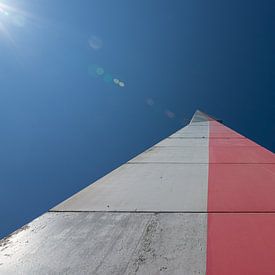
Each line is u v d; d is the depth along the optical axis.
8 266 2.95
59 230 3.67
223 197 4.64
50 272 2.85
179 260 2.97
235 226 3.66
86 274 2.80
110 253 3.12
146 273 2.78
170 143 9.62
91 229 3.67
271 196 4.66
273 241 3.30
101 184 5.45
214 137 10.75
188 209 4.21
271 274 2.75
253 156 7.45
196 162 6.98
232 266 2.86
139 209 4.24
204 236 3.42
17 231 3.70
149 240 3.35
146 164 6.93
